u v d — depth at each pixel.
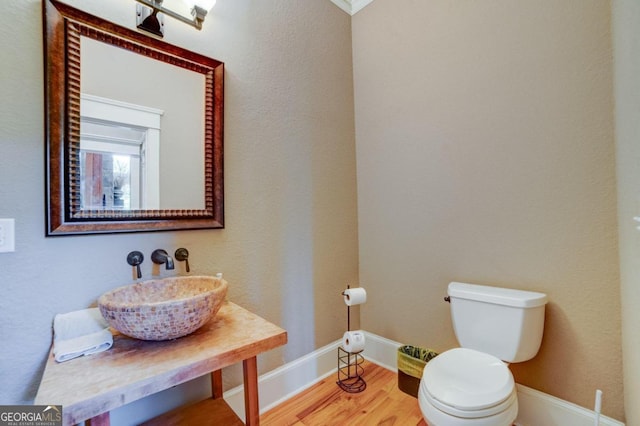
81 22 1.15
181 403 1.37
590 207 1.32
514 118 1.53
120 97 1.25
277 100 1.80
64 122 1.11
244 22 1.65
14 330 1.02
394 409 1.65
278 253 1.78
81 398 0.69
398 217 2.05
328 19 2.13
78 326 1.02
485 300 1.44
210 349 0.93
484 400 1.04
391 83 2.08
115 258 1.22
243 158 1.63
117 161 1.24
